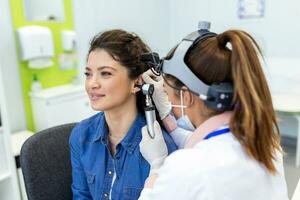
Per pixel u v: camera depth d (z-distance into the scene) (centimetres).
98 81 90
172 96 74
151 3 348
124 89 92
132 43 93
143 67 93
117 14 313
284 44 308
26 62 248
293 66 305
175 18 374
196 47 68
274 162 68
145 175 95
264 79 63
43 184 114
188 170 60
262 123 61
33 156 113
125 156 98
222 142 64
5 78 240
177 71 69
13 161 186
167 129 95
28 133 245
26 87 253
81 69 293
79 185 109
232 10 331
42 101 244
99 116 110
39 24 251
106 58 89
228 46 66
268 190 65
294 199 104
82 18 283
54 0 258
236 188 60
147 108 92
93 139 104
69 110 256
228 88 64
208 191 58
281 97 298
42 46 245
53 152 118
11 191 190
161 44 370
